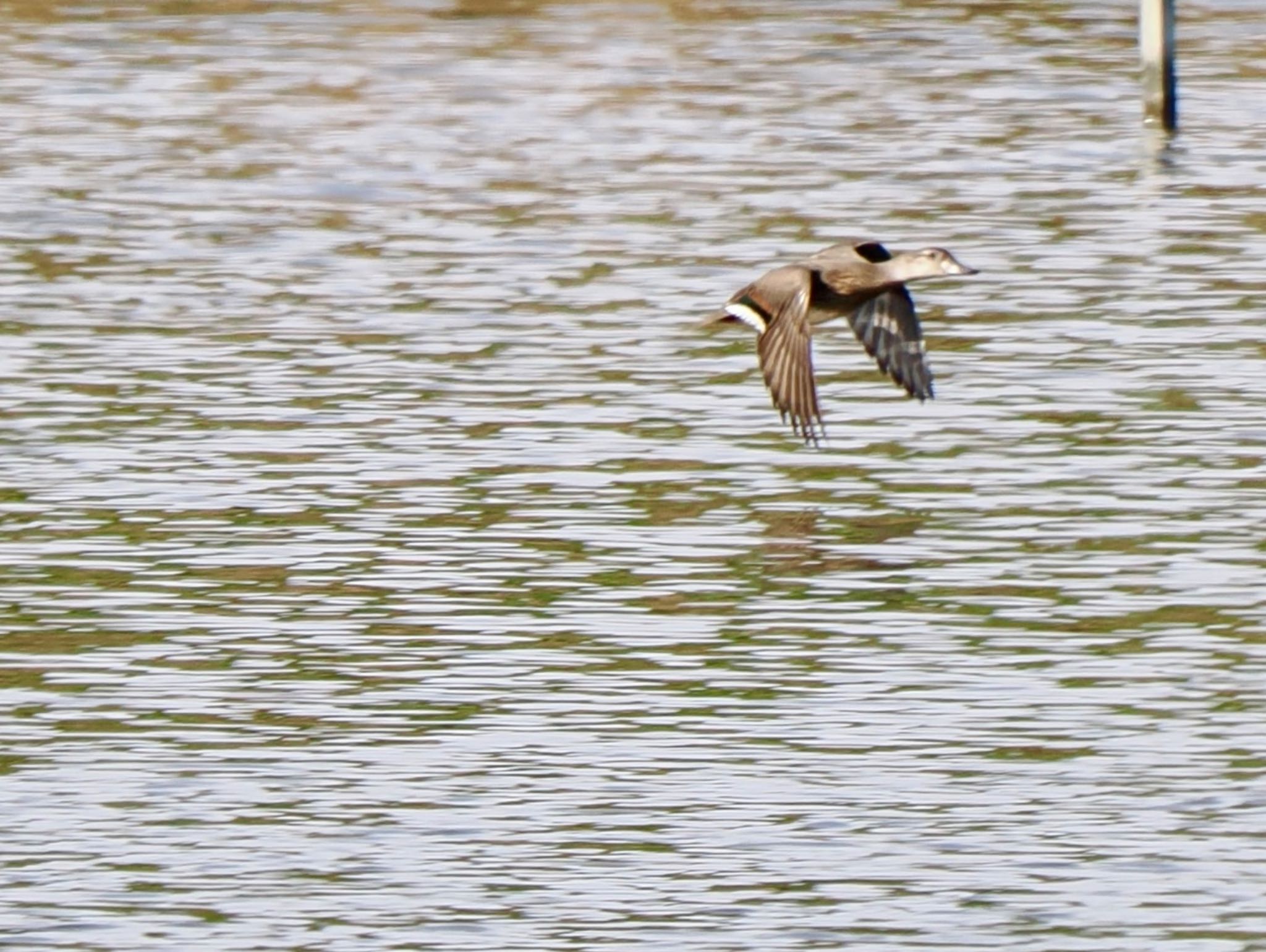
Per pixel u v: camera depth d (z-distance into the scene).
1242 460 19.34
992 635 16.11
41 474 19.33
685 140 30.97
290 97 33.72
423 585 17.11
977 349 22.31
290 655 15.94
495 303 24.11
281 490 19.00
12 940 12.38
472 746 14.55
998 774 14.06
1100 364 21.81
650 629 16.31
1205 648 15.84
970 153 30.08
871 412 20.84
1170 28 31.31
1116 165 29.44
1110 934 12.30
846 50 36.47
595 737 14.67
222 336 23.11
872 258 12.87
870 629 16.25
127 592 17.00
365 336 23.11
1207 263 25.02
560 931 12.40
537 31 38.09
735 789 13.95
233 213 27.73
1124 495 18.64
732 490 18.95
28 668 15.73
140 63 35.78
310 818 13.66
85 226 27.12
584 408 20.98
